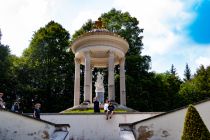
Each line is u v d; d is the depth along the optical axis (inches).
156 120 679.7
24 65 1706.4
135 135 671.1
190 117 537.3
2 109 652.1
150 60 1771.7
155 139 668.1
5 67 1540.4
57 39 1830.7
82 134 794.2
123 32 1758.1
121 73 1112.2
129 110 983.0
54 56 1772.9
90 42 1070.4
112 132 788.6
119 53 1098.1
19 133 655.8
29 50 1797.5
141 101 1556.3
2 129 644.1
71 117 815.7
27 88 1611.7
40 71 1723.7
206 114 679.7
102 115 808.3
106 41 1067.9
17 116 663.1
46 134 668.7
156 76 1823.3
